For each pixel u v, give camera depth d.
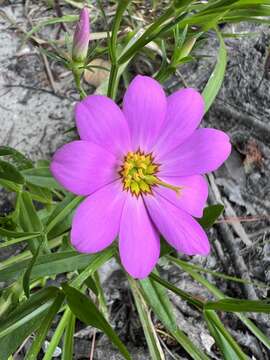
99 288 0.25
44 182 0.23
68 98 0.30
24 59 0.31
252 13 0.26
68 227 0.22
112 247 0.22
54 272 0.21
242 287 0.27
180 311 0.26
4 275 0.21
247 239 0.28
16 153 0.23
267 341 0.23
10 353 0.20
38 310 0.21
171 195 0.20
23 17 0.32
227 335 0.22
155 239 0.20
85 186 0.18
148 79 0.19
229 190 0.29
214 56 0.31
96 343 0.25
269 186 0.29
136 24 0.32
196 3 0.32
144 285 0.23
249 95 0.30
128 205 0.20
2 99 0.30
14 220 0.24
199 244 0.20
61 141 0.29
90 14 0.32
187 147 0.20
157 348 0.23
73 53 0.21
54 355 0.25
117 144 0.19
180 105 0.19
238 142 0.30
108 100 0.18
